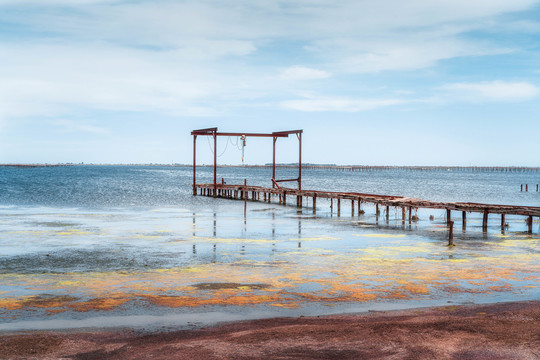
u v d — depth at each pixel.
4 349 9.19
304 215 37.97
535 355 8.54
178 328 10.70
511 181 160.62
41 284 14.79
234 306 12.51
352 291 14.04
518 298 13.44
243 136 56.62
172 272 16.48
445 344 9.14
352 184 125.12
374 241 23.83
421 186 113.69
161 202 51.75
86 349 9.22
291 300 13.09
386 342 9.30
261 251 20.72
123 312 11.96
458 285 14.82
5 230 27.27
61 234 25.78
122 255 19.67
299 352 8.84
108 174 190.75
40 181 110.00
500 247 22.16
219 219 34.28
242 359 8.52
